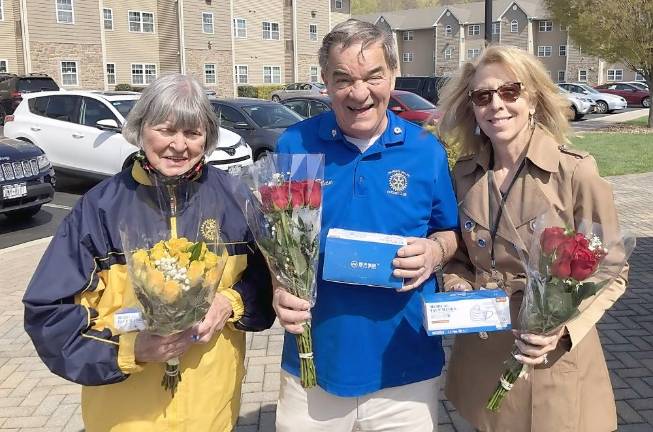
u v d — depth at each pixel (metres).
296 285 2.04
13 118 11.08
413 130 2.28
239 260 2.17
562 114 2.34
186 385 2.08
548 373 2.22
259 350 4.68
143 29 36.28
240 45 41.91
